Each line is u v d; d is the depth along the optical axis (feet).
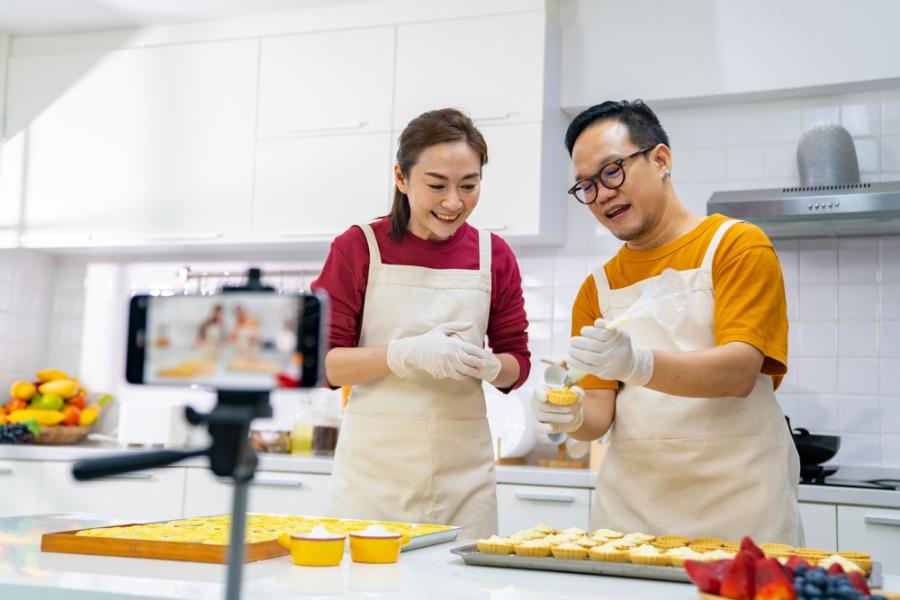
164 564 3.95
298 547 3.97
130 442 11.92
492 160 10.78
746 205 9.75
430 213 6.08
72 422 12.59
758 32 10.62
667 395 5.62
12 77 12.88
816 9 10.43
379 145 11.27
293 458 10.38
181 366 2.38
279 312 2.34
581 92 11.22
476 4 11.04
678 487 5.54
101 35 12.63
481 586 3.60
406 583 3.62
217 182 11.89
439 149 5.91
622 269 6.11
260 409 2.39
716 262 5.55
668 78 10.91
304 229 11.47
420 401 6.15
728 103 10.98
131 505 10.80
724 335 5.28
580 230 11.44
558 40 11.30
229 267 12.91
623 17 11.17
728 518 5.38
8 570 3.74
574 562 3.89
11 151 12.77
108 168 12.35
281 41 11.81
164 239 12.03
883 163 10.36
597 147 5.64
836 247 10.44
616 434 5.89
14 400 12.60
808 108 10.69
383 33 11.38
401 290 6.36
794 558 3.34
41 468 11.14
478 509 6.22
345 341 6.27
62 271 13.70
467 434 6.25
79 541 4.24
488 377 6.00
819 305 10.42
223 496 10.51
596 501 6.00
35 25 12.64
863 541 8.34
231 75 11.98
